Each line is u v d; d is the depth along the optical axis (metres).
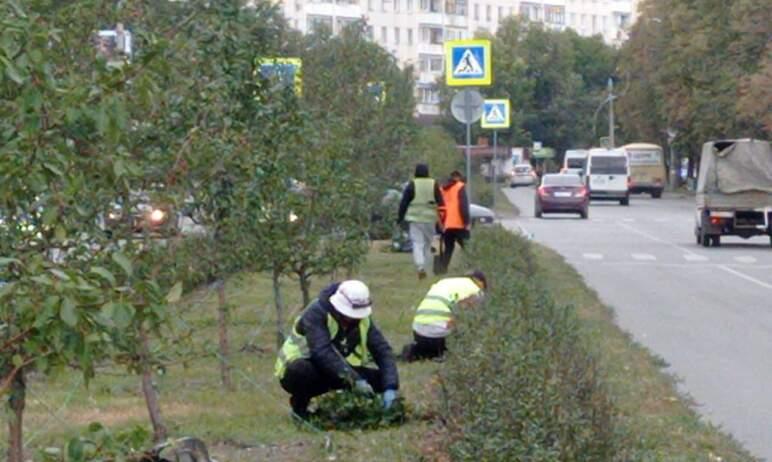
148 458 7.77
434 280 32.75
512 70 124.31
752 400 17.95
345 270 25.03
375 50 31.27
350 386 14.84
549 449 10.47
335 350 14.93
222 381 17.80
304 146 19.38
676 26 92.31
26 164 7.11
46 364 6.58
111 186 8.40
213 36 14.01
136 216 11.08
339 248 21.33
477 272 19.38
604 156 98.25
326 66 29.31
